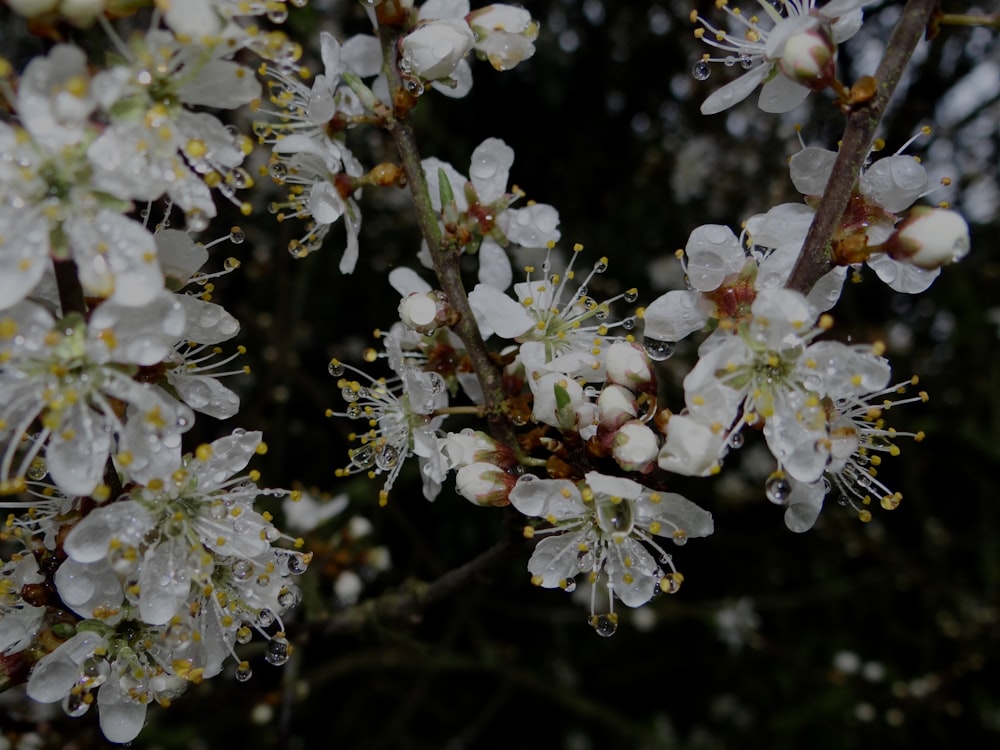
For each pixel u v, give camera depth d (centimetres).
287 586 10
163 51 8
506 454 10
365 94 11
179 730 21
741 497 30
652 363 10
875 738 30
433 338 11
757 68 10
